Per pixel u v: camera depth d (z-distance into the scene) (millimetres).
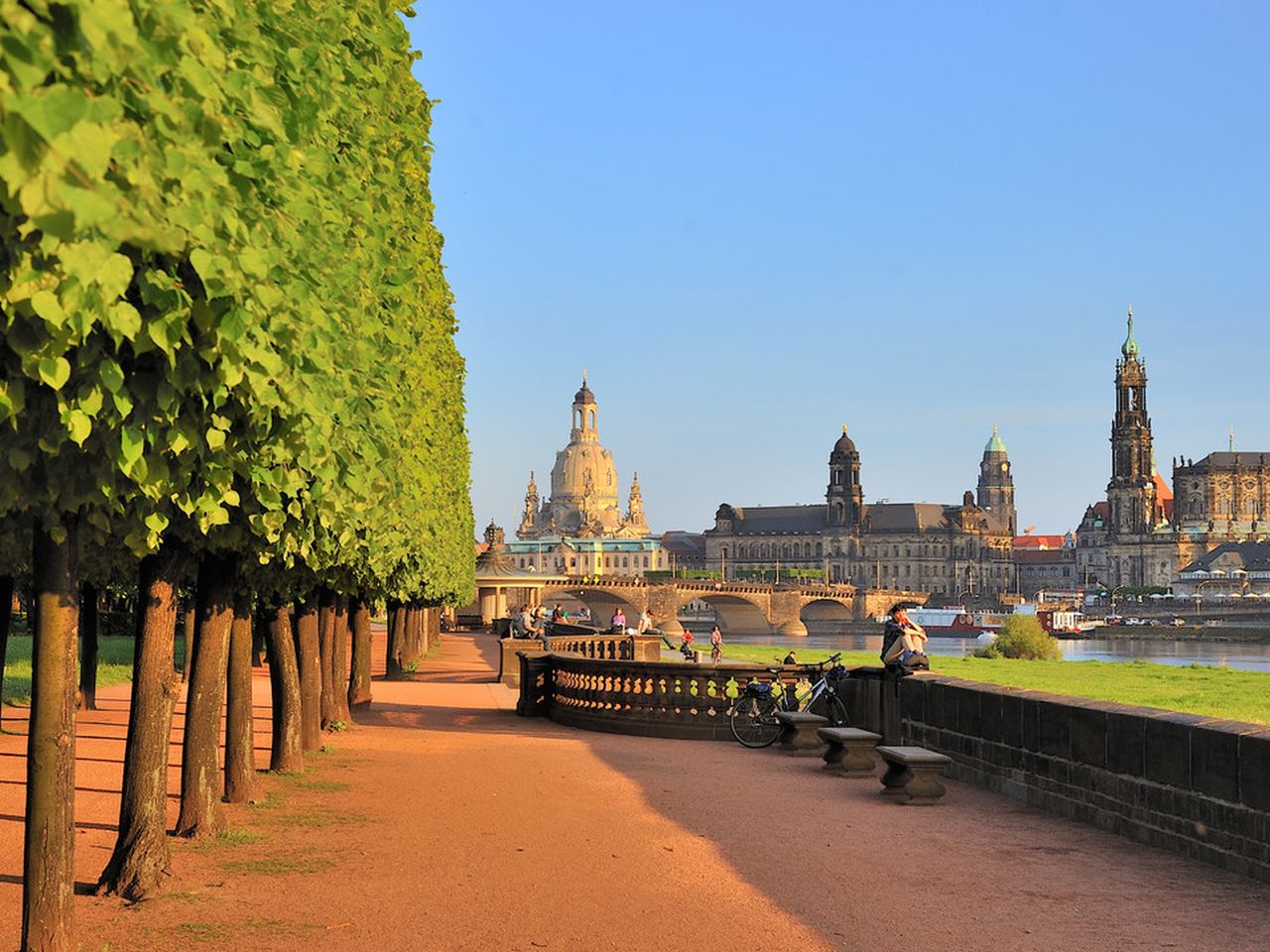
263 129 10898
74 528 12133
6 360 8961
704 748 32875
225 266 8961
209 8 8984
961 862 18109
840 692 33781
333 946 13398
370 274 18750
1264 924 14742
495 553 193125
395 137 25375
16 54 5895
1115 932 14367
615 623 85000
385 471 20609
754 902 15562
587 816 21578
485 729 38500
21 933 13094
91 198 6207
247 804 22406
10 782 24438
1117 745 20328
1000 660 96250
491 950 13375
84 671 40906
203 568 19172
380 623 165375
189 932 13812
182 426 11062
